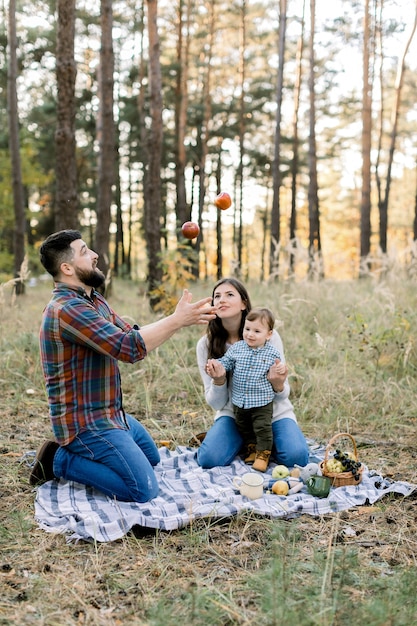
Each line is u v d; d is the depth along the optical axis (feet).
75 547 10.09
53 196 93.81
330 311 27.76
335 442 15.67
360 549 10.04
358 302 27.91
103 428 11.75
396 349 21.06
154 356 21.81
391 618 7.66
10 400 18.35
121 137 94.32
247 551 10.03
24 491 12.32
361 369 20.58
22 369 20.53
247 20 77.25
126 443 11.74
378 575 9.18
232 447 13.99
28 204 98.53
